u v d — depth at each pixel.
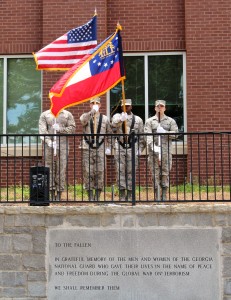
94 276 9.41
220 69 14.82
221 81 14.80
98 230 9.45
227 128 14.71
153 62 15.30
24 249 9.51
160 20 15.20
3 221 9.55
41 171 9.82
